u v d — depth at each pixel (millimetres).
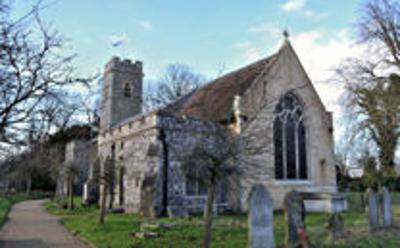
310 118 28953
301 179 27469
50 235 15703
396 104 20922
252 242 9812
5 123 5828
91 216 21906
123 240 12766
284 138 26812
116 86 35625
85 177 33188
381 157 26031
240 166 13078
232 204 22875
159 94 47469
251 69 29719
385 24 23078
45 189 53250
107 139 29016
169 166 21734
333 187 29312
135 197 23328
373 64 23078
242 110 22750
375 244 12070
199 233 13547
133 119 25141
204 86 35188
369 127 22875
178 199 21656
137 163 23719
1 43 5625
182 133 22375
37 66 6113
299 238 10727
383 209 16266
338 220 12961
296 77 28594
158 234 13352
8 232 16656
